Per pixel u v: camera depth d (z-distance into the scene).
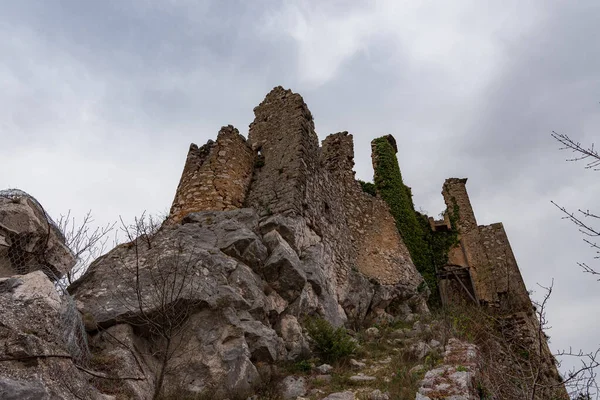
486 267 21.12
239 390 6.66
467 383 5.39
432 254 21.34
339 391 6.59
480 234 22.39
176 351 7.09
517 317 18.19
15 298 5.19
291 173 12.22
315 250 11.29
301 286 9.58
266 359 7.61
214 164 12.35
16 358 4.52
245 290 8.45
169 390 6.44
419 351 8.13
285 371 7.51
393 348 9.12
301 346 8.40
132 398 5.70
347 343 8.42
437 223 22.75
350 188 17.16
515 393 6.49
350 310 12.43
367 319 12.88
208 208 11.51
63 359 5.03
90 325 6.83
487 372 6.71
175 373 6.76
